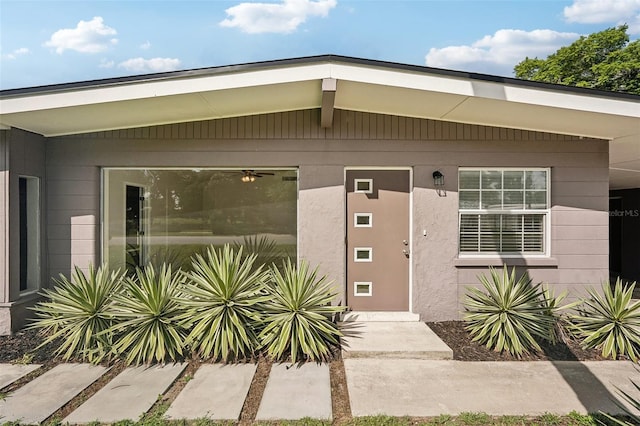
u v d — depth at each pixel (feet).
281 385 11.35
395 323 16.25
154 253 17.87
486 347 14.07
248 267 14.61
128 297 13.94
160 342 12.75
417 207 17.13
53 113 13.51
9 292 14.71
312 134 17.02
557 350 13.94
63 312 13.57
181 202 17.95
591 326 14.49
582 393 10.91
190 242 17.93
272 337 13.23
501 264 17.06
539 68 62.69
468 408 10.06
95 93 12.95
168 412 9.78
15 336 14.58
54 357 13.20
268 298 13.70
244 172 17.80
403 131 17.08
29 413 9.73
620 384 11.47
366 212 17.65
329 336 13.89
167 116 15.90
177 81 13.05
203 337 13.20
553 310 14.93
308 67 13.19
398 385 11.32
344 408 10.19
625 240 35.63
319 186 17.07
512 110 14.48
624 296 14.25
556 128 16.44
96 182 17.01
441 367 12.59
